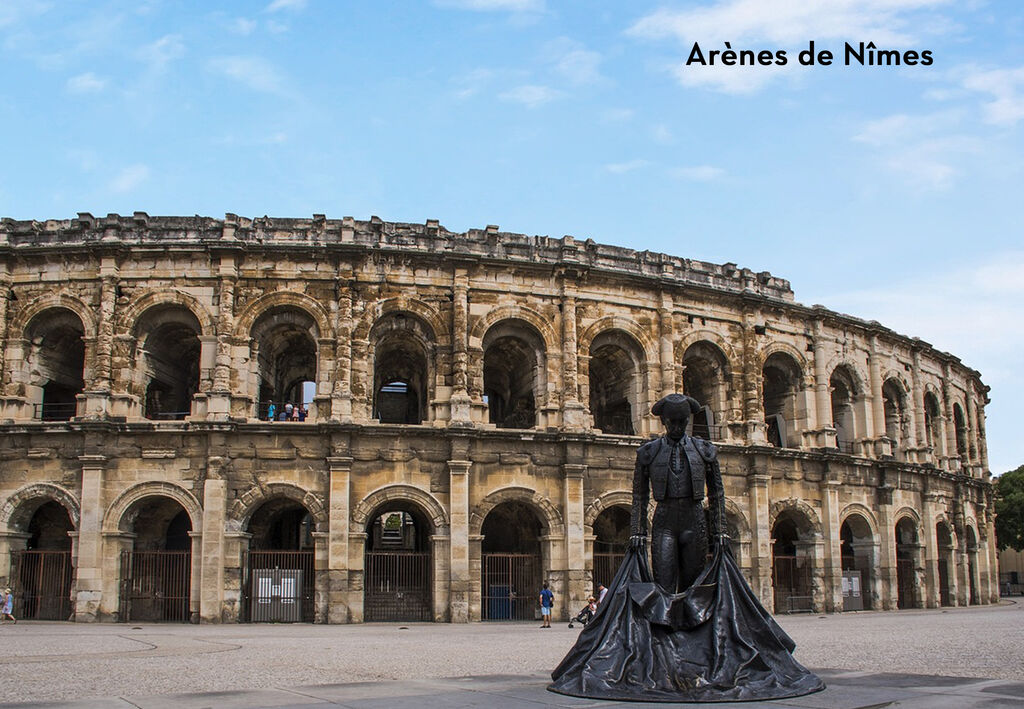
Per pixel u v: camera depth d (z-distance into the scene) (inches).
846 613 2406.5
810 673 725.3
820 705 627.5
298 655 1166.3
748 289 2471.7
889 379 2815.0
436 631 1715.1
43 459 1991.9
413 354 2358.5
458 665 1032.2
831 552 2455.7
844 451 2699.3
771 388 2652.6
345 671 964.0
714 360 2434.8
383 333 2153.1
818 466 2492.6
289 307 2096.5
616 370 2433.6
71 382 2257.6
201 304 2062.0
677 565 808.3
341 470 1982.0
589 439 2129.7
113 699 719.1
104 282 2055.9
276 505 2146.9
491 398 2581.2
